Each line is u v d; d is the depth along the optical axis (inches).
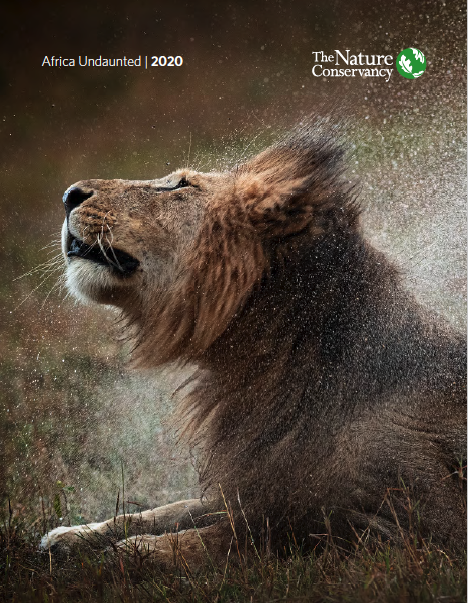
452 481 309.7
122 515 372.8
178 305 368.5
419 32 1019.9
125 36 1230.3
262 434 340.5
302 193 351.3
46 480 436.5
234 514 331.9
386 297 337.1
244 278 353.4
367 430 317.1
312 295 342.6
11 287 692.1
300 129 383.2
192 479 439.2
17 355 577.9
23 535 368.2
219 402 362.9
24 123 1064.2
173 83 1110.4
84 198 378.9
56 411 497.7
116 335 421.4
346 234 349.4
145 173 942.4
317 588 265.7
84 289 380.2
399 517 306.5
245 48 1173.1
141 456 454.6
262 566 293.3
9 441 479.8
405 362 326.3
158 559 317.4
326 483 317.4
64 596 290.0
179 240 368.8
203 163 894.4
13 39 1205.7
